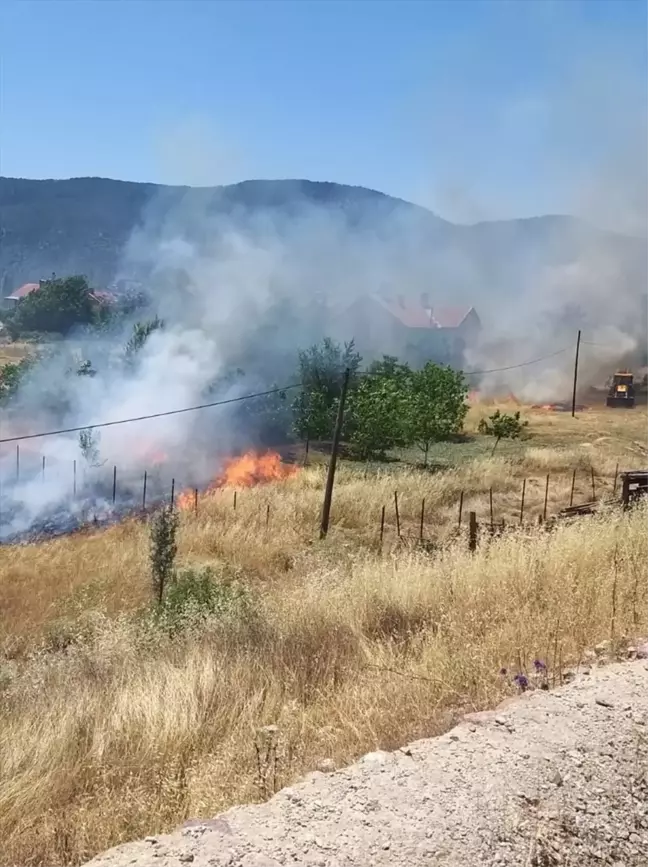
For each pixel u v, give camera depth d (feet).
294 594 30.07
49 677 24.73
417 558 32.65
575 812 9.92
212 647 22.38
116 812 12.54
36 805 13.71
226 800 12.19
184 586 36.76
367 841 9.02
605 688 13.53
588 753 11.23
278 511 59.93
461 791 10.16
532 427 124.88
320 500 63.05
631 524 29.17
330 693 16.88
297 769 12.64
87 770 15.03
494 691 14.47
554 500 68.80
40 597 42.06
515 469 82.94
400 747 12.16
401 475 73.31
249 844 8.94
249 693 17.79
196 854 8.72
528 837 9.32
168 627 28.76
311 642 21.44
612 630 16.89
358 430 96.43
